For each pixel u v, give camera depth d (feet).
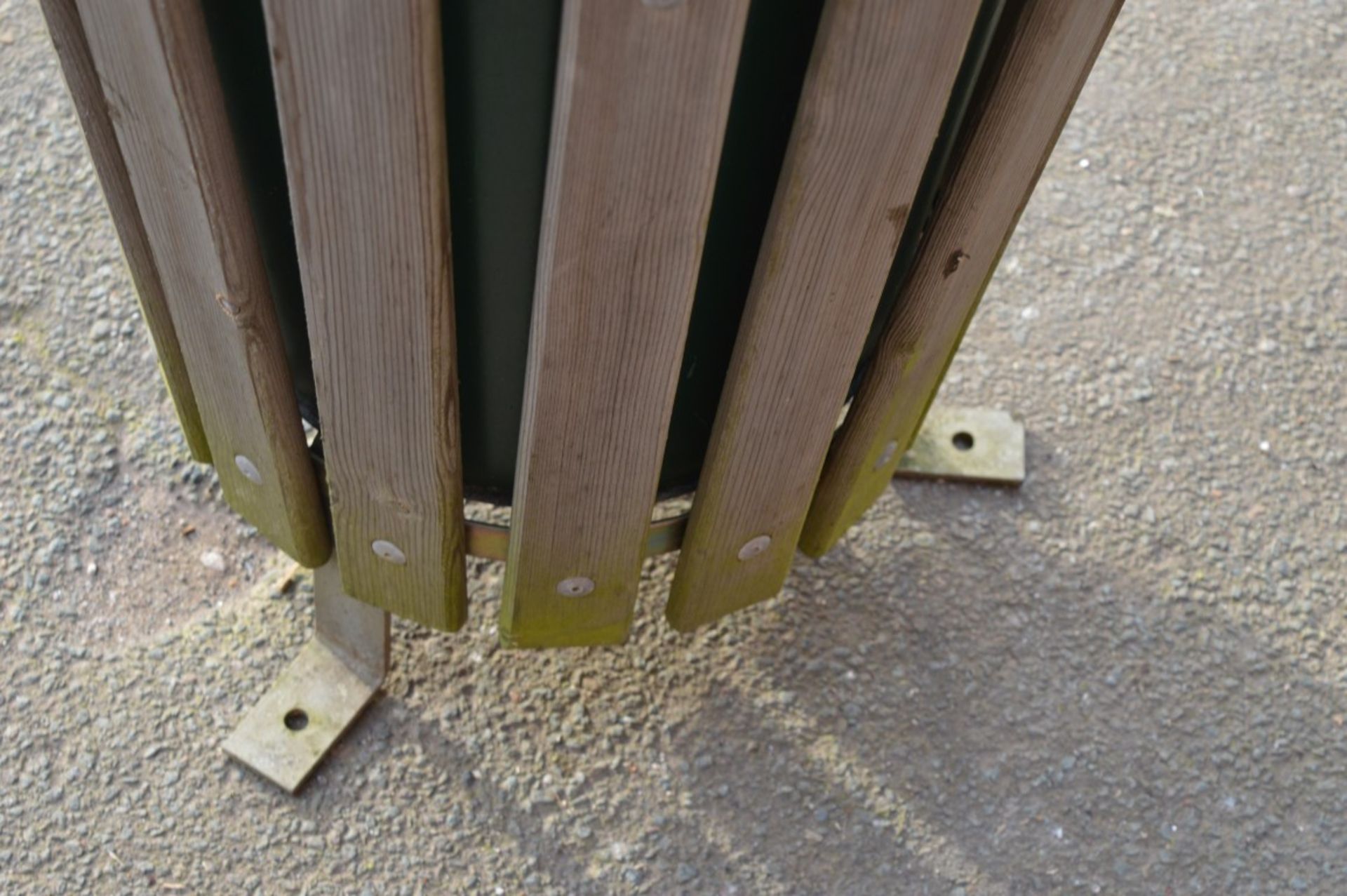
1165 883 6.28
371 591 5.48
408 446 4.45
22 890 5.86
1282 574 7.33
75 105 4.11
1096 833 6.40
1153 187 8.99
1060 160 9.07
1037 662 6.90
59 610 6.67
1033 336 8.19
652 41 3.04
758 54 3.46
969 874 6.23
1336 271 8.68
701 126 3.28
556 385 4.07
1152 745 6.68
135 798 6.11
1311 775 6.65
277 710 6.26
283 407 4.65
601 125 3.22
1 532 6.88
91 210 8.11
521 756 6.36
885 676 6.77
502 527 5.16
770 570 5.65
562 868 6.08
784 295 3.99
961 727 6.65
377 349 4.05
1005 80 3.86
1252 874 6.34
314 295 3.93
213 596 6.79
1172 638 7.04
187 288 4.27
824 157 3.56
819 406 4.62
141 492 7.09
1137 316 8.34
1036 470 7.61
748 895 6.08
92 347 7.57
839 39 3.25
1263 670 6.97
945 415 7.67
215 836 6.04
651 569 7.03
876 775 6.46
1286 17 10.00
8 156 8.33
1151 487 7.61
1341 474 7.76
